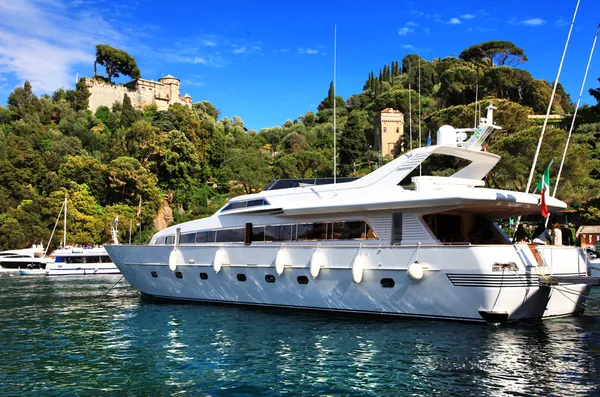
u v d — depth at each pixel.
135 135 87.75
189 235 22.05
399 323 15.81
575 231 49.84
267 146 129.62
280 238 19.14
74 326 17.45
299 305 18.20
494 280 14.46
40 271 51.50
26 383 10.84
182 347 13.78
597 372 10.91
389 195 16.86
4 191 76.62
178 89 147.50
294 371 11.34
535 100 99.69
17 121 115.00
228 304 20.30
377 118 104.19
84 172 76.81
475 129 18.33
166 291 22.06
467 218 17.56
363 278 16.50
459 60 128.62
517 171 48.84
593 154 71.94
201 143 100.50
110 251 24.00
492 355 12.23
